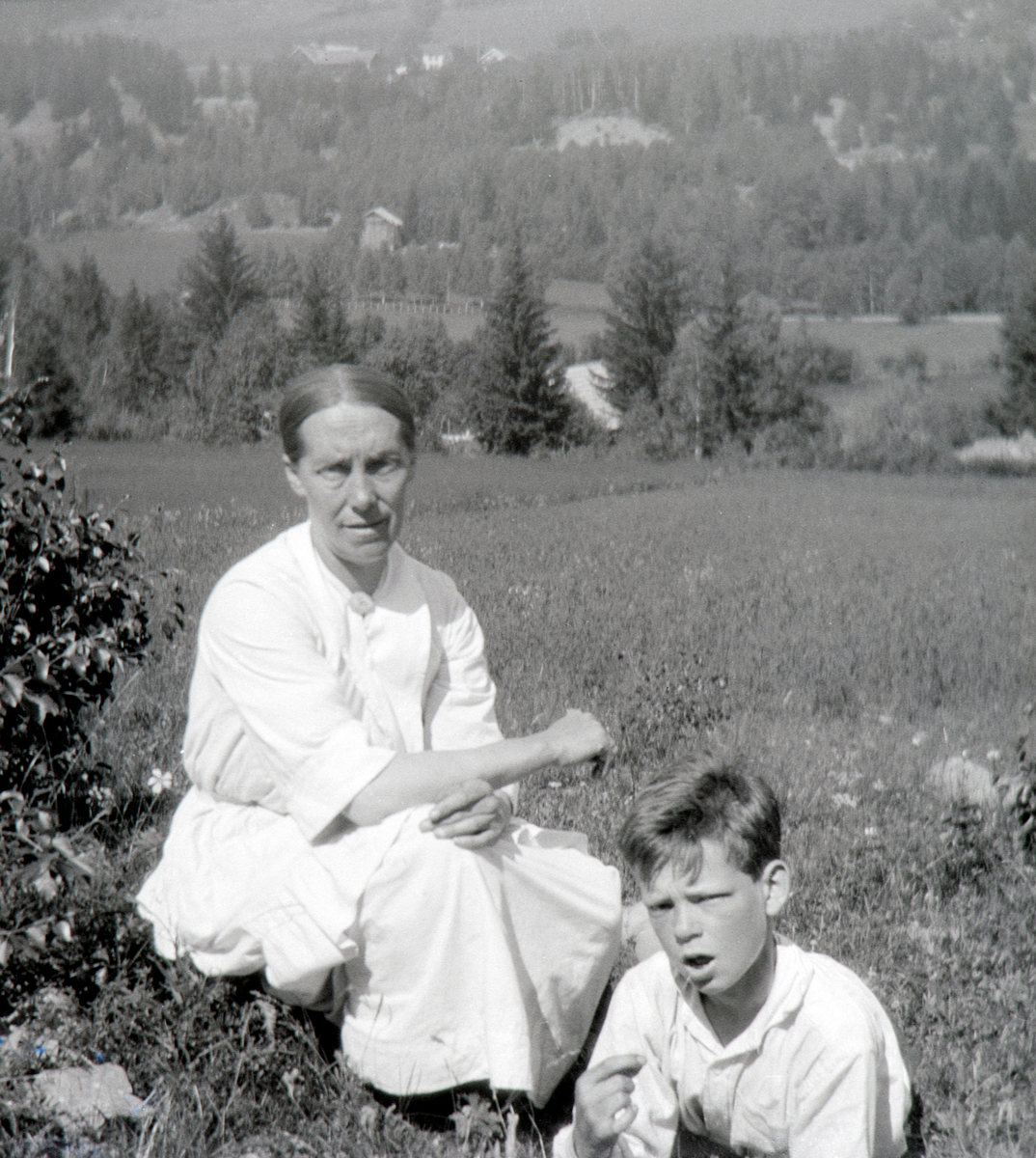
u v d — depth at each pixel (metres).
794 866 4.63
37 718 4.39
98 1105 2.88
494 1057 2.94
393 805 3.07
